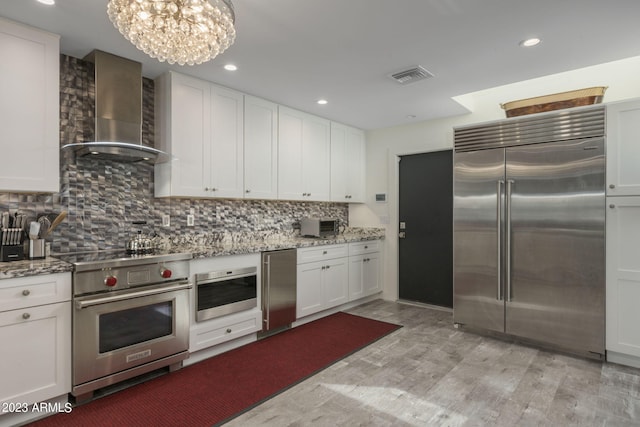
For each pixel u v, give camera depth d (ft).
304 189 12.93
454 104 12.09
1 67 6.59
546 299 9.77
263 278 10.41
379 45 7.89
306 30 7.22
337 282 13.16
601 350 8.96
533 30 7.25
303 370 8.36
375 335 10.80
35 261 6.95
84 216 8.57
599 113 9.02
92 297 6.81
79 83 8.43
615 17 6.74
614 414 6.55
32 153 6.95
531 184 10.01
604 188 8.95
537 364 8.76
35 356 6.24
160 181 9.48
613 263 8.84
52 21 6.79
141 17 4.82
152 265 7.79
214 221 11.25
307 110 12.80
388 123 14.75
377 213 15.81
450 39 7.62
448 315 13.01
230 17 5.22
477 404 6.91
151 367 7.71
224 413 6.56
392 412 6.64
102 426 6.12
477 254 10.98
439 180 14.17
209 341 8.97
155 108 9.64
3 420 6.04
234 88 10.50
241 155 10.71
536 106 10.22
